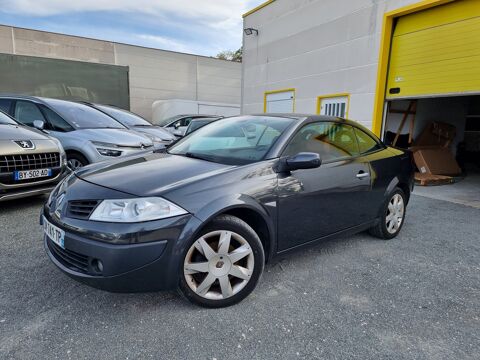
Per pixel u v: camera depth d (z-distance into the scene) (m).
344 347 1.95
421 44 7.05
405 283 2.75
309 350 1.91
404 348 1.96
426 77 7.01
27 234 3.48
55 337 1.94
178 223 2.03
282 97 11.06
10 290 2.40
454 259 3.28
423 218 4.71
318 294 2.52
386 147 3.84
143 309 2.24
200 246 2.15
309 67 9.83
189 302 2.29
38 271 2.69
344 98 8.80
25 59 10.85
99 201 2.06
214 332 2.04
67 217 2.12
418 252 3.42
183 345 1.91
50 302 2.28
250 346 1.93
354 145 3.39
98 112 6.50
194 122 9.58
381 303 2.43
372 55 7.93
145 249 1.96
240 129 3.09
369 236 3.84
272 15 11.17
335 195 2.94
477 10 6.06
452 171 8.48
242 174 2.37
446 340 2.04
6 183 3.83
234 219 2.26
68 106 6.06
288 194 2.54
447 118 10.08
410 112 8.98
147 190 2.09
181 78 21.58
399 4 7.23
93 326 2.05
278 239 2.56
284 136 2.75
